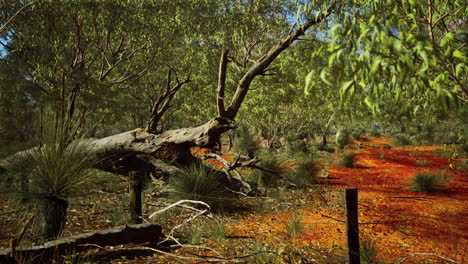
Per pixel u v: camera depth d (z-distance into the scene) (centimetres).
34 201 376
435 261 385
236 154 1388
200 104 1731
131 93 2000
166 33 1334
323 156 1585
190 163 688
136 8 1286
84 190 401
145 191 678
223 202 629
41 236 388
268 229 505
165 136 578
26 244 376
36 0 1034
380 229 512
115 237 393
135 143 591
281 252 379
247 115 1605
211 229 478
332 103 1380
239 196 729
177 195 618
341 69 172
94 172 418
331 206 659
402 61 160
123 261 369
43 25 1086
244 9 1343
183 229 498
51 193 379
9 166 403
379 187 880
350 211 336
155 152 585
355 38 177
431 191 827
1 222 425
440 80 167
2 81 1013
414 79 178
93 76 1185
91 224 485
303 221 549
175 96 1808
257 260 375
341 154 1630
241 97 677
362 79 164
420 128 2503
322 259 384
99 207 558
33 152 404
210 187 620
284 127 1909
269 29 1477
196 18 1353
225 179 754
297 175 900
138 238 413
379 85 168
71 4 1103
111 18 1207
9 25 1062
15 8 1077
